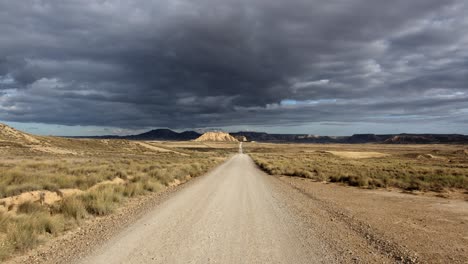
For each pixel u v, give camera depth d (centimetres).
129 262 589
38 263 596
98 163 3203
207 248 682
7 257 626
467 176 2556
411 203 1417
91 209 1072
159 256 625
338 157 8925
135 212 1115
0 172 1507
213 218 1011
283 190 1870
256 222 961
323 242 746
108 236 783
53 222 823
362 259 624
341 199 1530
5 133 9075
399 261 618
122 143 11481
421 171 3125
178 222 945
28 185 1183
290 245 715
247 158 8388
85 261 598
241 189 1845
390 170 3312
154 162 3859
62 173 1825
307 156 9250
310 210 1201
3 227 743
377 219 1046
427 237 813
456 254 670
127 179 2028
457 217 1102
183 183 2259
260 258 620
